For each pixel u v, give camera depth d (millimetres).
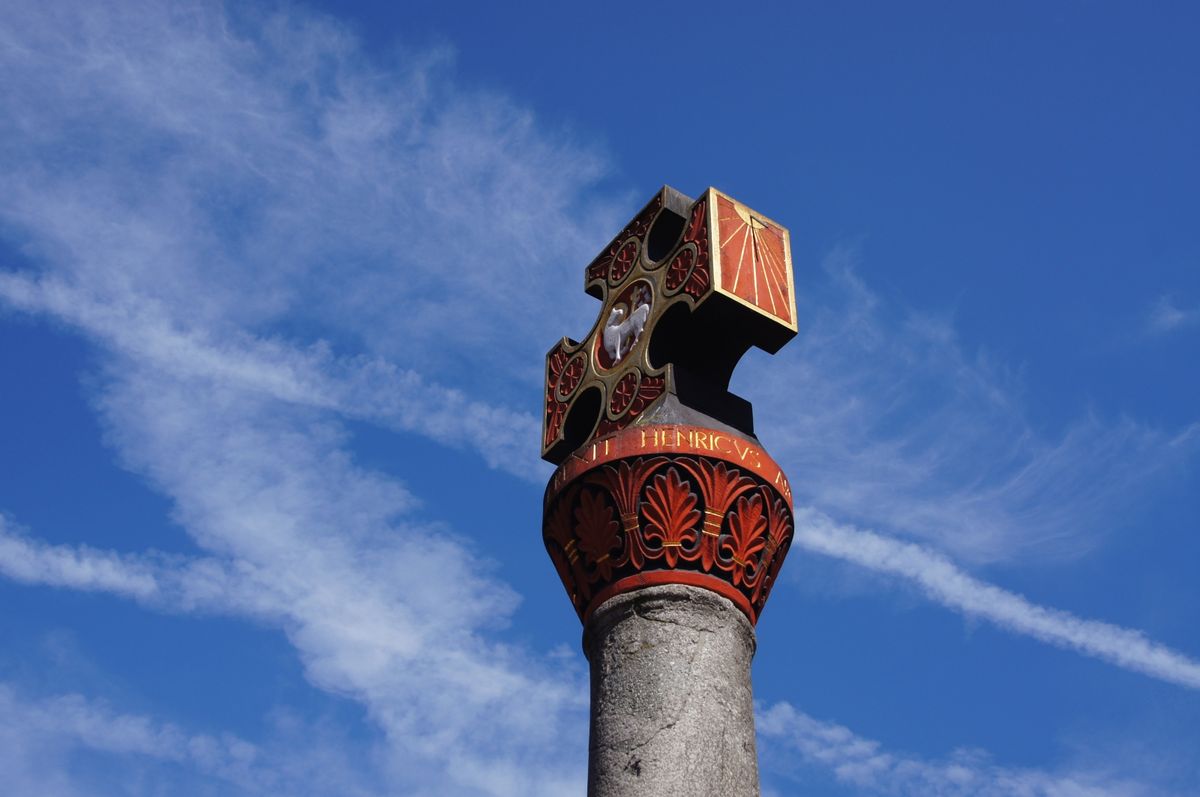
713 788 12797
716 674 13430
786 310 15352
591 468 14359
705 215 15477
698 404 14812
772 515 14383
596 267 16969
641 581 13828
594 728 13406
